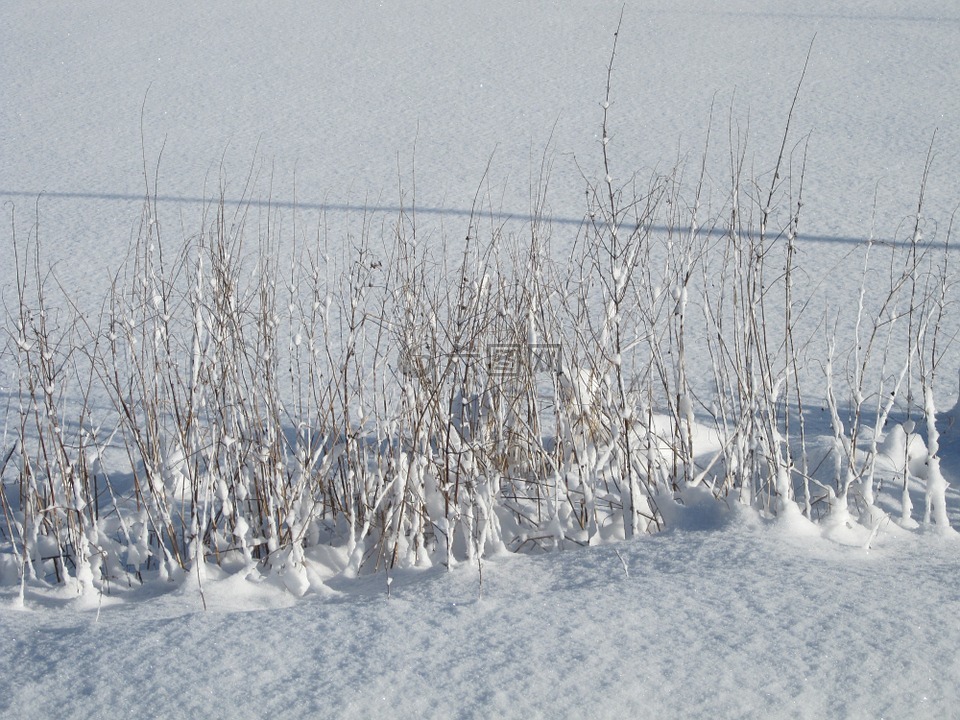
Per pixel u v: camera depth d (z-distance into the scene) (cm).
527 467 378
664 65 1683
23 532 342
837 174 1058
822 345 598
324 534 362
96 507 351
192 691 235
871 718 225
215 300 361
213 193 1071
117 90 1620
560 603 271
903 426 373
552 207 966
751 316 355
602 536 344
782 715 225
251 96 1567
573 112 1421
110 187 1105
